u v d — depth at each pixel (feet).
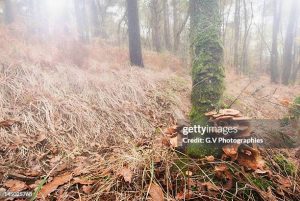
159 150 8.07
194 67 7.96
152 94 17.31
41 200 7.06
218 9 8.04
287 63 43.55
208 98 7.57
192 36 8.15
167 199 6.42
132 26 24.47
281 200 6.68
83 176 8.05
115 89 16.25
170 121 14.71
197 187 6.66
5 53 16.67
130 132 12.99
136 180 7.18
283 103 9.43
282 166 7.84
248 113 15.16
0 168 8.89
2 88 13.32
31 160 9.61
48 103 12.98
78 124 12.45
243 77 34.04
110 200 6.77
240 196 6.59
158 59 31.04
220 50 7.84
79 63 18.92
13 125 11.32
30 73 15.29
